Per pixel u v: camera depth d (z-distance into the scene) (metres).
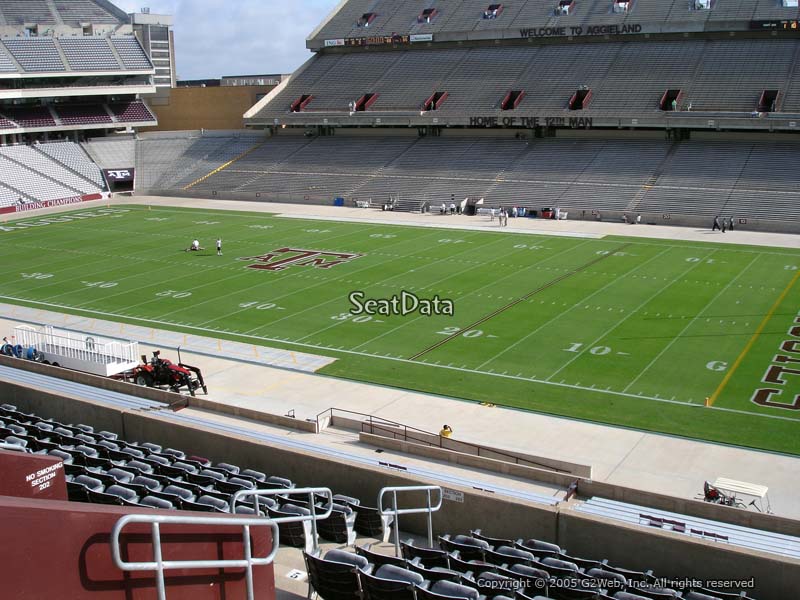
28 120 78.56
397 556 11.93
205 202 71.88
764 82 63.44
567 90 69.62
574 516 13.29
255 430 22.95
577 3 76.12
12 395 21.14
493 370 29.02
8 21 83.19
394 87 77.62
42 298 40.47
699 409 25.11
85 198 74.50
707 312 35.09
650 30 70.19
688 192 58.06
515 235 53.31
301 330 34.25
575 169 64.25
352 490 15.30
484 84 73.75
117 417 19.20
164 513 5.46
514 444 22.89
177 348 31.33
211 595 6.15
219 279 43.19
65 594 4.85
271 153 79.56
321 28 85.81
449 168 69.06
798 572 11.63
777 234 51.81
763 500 19.31
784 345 30.77
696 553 12.36
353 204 67.62
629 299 37.41
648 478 20.69
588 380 27.78
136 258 48.72
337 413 25.45
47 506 4.77
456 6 82.00
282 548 12.48
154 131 89.94
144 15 120.69
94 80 83.25
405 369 29.41
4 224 61.91
